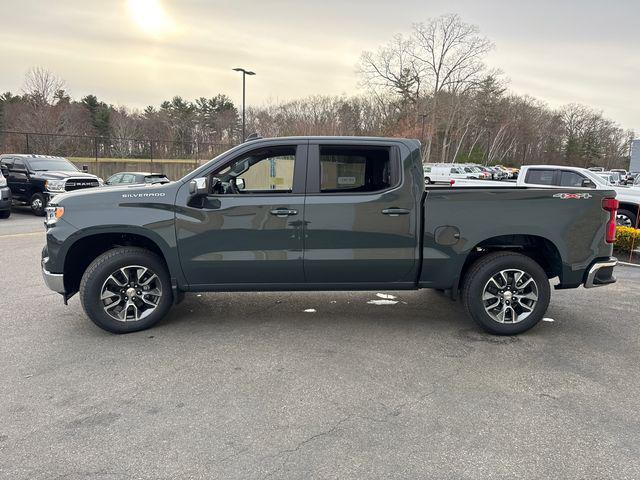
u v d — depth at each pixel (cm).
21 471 257
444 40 5809
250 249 445
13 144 2894
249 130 6284
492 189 448
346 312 539
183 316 519
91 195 447
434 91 5941
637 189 1109
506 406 330
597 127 8819
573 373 385
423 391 351
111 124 5591
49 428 299
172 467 261
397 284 463
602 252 461
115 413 318
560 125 8669
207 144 3725
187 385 358
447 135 6512
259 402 333
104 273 445
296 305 564
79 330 473
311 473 257
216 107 7138
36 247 940
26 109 4247
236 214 439
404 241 448
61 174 1578
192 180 432
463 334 471
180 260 445
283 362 401
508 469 261
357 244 446
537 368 394
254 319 511
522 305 463
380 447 281
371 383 363
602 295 632
